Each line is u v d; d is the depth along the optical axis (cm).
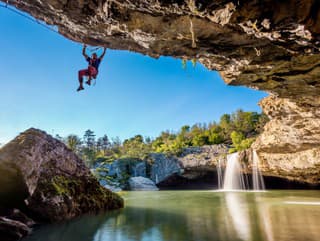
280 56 843
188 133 7088
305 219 977
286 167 2991
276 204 1593
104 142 8300
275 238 680
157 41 773
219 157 3934
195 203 1753
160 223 951
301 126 2108
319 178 3045
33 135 1100
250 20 537
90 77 874
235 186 3866
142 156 4975
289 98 1384
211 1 490
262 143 2997
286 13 513
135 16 635
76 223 969
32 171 958
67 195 1118
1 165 861
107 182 4350
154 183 4566
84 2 615
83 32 788
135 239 715
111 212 1262
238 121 5956
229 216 1105
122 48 891
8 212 925
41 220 996
